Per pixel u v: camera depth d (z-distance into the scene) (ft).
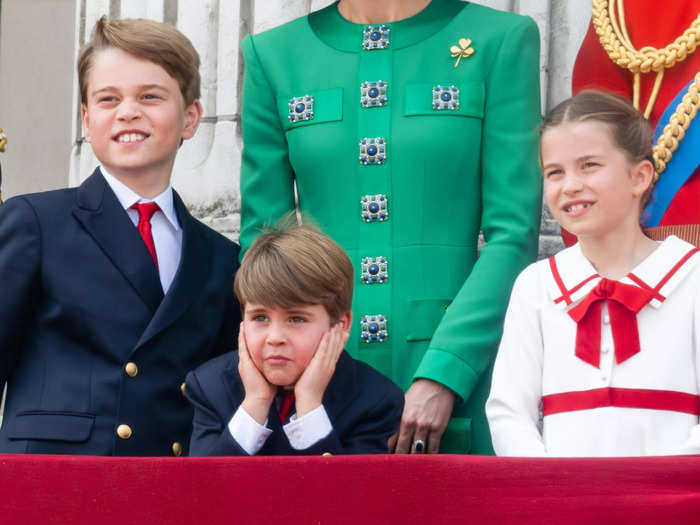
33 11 83.05
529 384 34.58
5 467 25.35
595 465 25.20
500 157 40.14
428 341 39.19
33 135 82.28
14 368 36.09
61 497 25.23
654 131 41.88
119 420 35.04
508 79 40.55
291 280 32.42
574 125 34.60
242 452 31.73
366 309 39.68
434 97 40.34
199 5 56.95
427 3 42.52
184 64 39.22
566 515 24.90
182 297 36.70
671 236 34.45
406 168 40.04
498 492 25.05
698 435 31.09
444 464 25.11
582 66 45.21
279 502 25.08
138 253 36.73
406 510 24.97
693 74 41.42
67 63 82.53
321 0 54.49
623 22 43.32
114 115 37.88
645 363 32.86
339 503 25.03
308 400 32.24
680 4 41.96
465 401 38.34
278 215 42.32
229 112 55.42
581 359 33.55
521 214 39.50
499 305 38.11
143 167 37.93
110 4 59.31
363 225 40.29
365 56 41.55
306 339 32.81
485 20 41.45
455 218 40.19
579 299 34.12
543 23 53.06
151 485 25.21
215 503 25.11
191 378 34.65
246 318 33.30
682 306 33.14
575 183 34.40
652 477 25.07
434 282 39.55
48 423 34.55
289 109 42.04
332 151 40.83
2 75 82.74
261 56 43.37
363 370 35.40
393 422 34.53
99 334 35.60
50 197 36.99
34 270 35.68
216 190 55.06
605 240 34.68
